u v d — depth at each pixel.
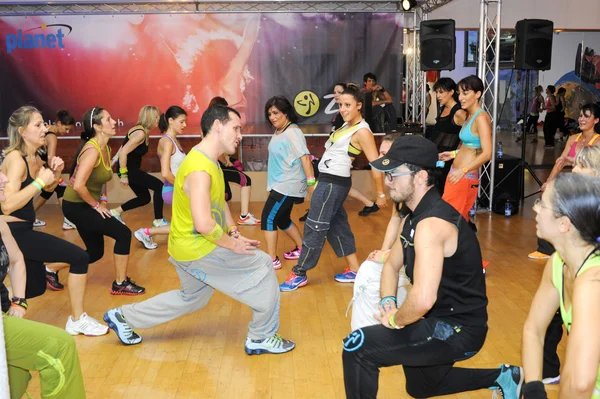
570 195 1.94
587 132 5.51
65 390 2.74
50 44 9.10
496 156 8.72
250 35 9.23
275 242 5.84
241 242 3.69
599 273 1.91
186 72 9.27
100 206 4.85
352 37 9.30
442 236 2.44
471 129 5.59
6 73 9.12
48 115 9.26
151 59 9.22
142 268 5.99
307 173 5.50
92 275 5.75
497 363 3.89
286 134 5.46
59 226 7.88
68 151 9.23
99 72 9.20
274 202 5.69
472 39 13.84
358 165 9.48
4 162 3.75
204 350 4.13
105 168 4.83
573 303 1.93
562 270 2.14
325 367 3.87
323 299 5.10
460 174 5.29
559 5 10.40
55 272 5.28
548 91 13.10
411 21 9.63
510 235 7.16
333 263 6.11
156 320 4.09
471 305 2.56
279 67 9.30
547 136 13.29
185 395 3.53
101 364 3.91
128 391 3.57
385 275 2.84
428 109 11.70
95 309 4.87
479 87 5.55
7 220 3.75
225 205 3.92
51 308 4.89
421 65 8.66
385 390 3.58
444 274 2.53
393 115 9.42
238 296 3.87
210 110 3.57
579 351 1.86
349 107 4.99
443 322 2.57
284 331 4.44
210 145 3.58
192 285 3.97
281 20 9.20
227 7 9.28
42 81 9.16
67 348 2.72
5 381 2.07
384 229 7.44
